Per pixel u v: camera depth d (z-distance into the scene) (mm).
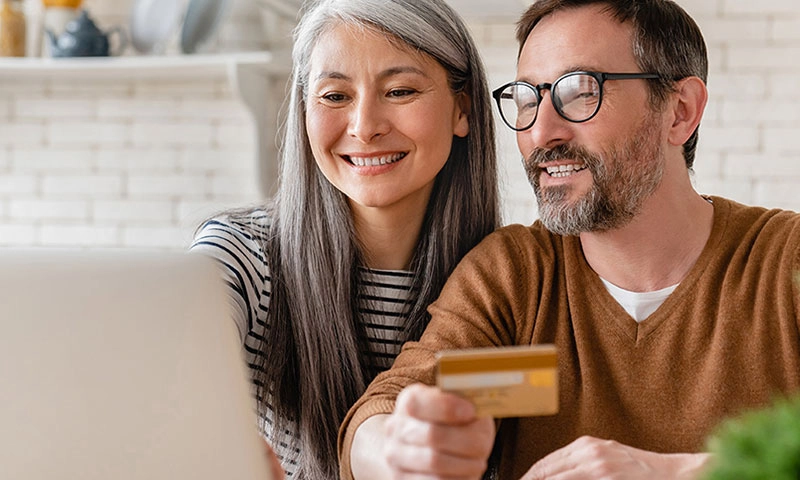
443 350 1399
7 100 3365
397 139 1549
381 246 1659
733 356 1361
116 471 845
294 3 2945
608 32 1397
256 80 3020
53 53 3061
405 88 1537
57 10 3148
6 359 835
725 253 1419
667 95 1428
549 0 1447
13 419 833
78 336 849
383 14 1514
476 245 1647
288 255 1636
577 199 1400
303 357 1621
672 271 1434
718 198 1502
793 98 2959
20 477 829
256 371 1623
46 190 3355
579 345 1413
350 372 1620
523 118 1448
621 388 1391
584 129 1390
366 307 1648
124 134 3309
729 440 589
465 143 1685
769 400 1341
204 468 867
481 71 1660
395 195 1566
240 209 1753
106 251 878
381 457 1123
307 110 1592
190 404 868
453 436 905
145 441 853
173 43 3201
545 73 1418
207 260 900
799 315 1351
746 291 1383
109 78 3240
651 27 1415
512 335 1473
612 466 1074
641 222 1404
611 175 1389
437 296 1652
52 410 838
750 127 2986
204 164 3270
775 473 555
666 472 1070
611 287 1450
